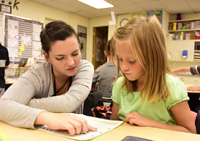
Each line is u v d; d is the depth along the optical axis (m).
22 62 3.32
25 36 4.59
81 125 0.57
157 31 0.68
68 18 5.93
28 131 0.59
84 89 0.89
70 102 0.82
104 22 6.39
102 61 7.46
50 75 0.95
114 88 0.92
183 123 0.71
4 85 2.82
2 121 0.70
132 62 0.66
